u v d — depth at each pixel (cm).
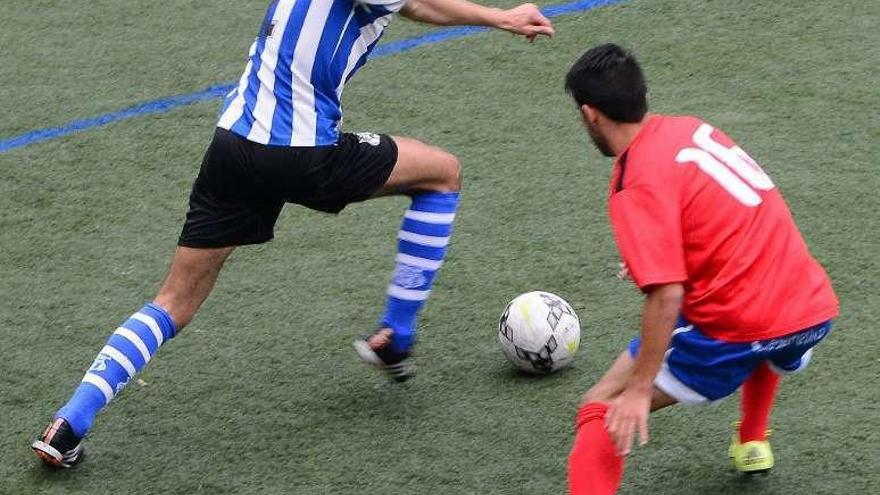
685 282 1283
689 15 2662
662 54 2517
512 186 2114
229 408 1627
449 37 2631
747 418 1434
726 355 1298
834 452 1495
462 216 2034
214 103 2433
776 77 2414
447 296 1838
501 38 2614
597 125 1307
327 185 1505
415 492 1459
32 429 1580
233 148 1471
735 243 1270
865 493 1430
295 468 1512
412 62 2539
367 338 1606
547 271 1884
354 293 1861
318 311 1822
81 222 2064
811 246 1905
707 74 2441
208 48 2642
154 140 2308
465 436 1555
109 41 2680
